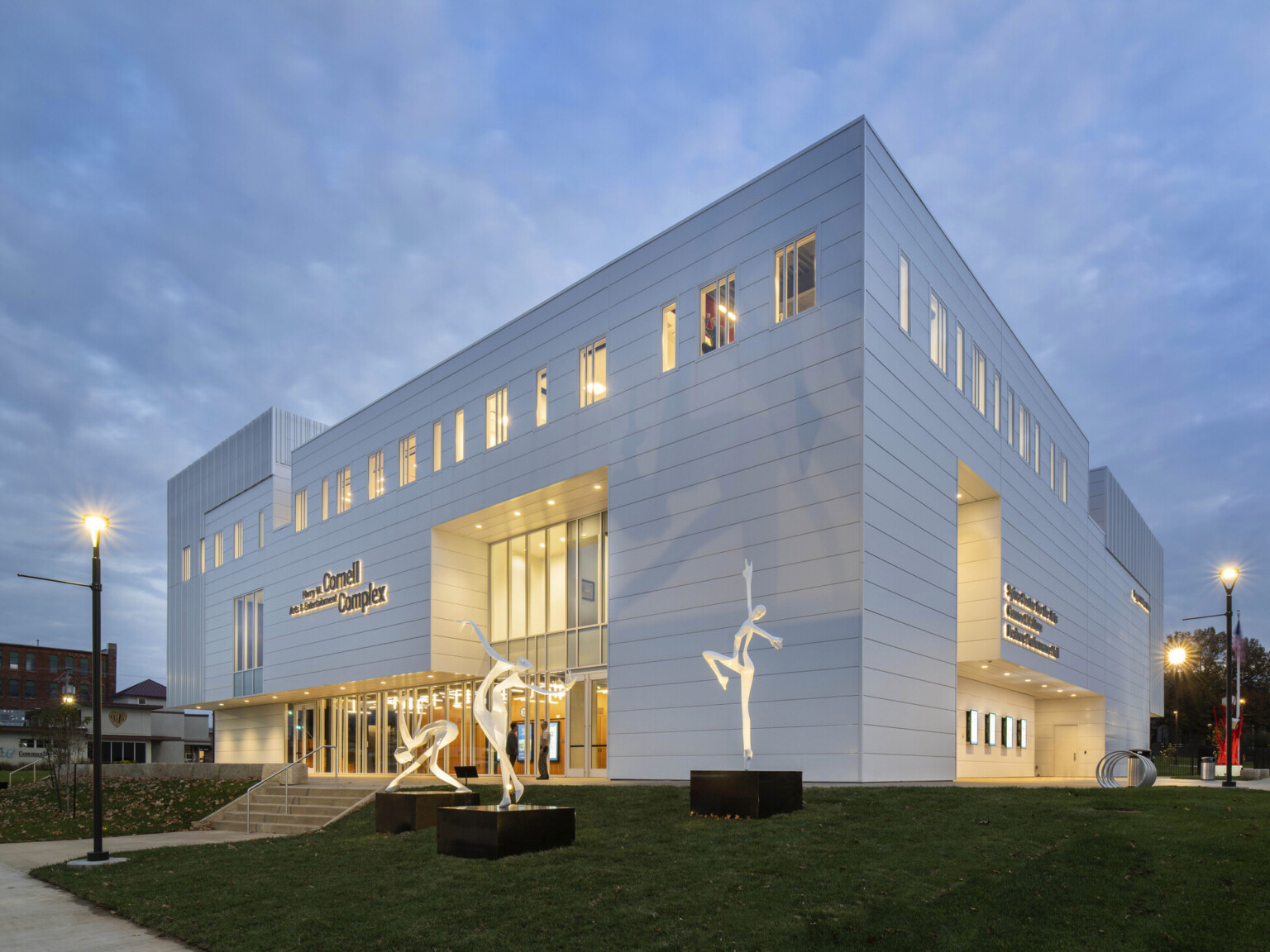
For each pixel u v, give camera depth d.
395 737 41.53
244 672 48.78
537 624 34.38
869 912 10.34
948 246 28.94
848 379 22.38
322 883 13.19
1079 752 45.06
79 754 31.72
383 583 38.06
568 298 31.05
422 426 37.12
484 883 12.12
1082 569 42.94
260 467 50.09
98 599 17.94
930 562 25.11
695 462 25.83
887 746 21.80
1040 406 38.03
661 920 10.37
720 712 23.86
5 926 12.14
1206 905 10.30
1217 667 87.00
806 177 24.34
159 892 13.54
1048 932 9.67
